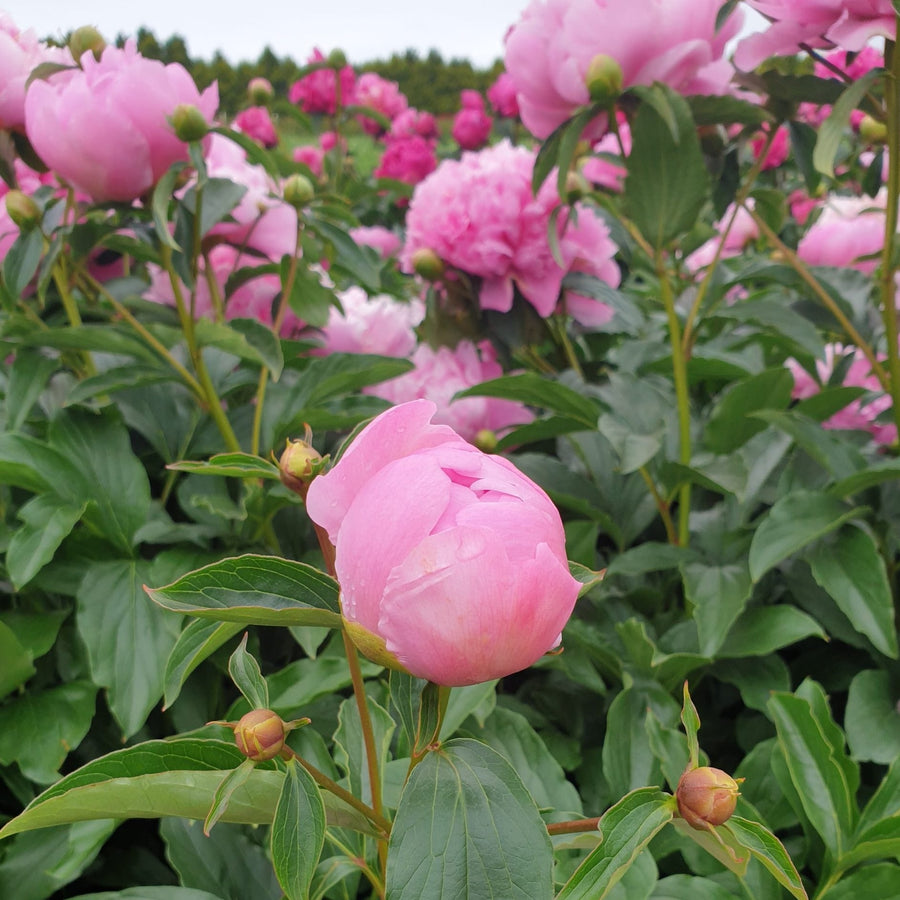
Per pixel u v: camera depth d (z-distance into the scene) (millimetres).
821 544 1598
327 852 1236
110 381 1643
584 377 2617
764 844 750
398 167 5027
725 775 726
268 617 773
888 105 1447
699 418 2084
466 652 690
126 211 1649
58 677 1674
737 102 1639
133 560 1617
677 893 1257
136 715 1421
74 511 1555
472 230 2152
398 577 670
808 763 1355
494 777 759
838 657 1812
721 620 1545
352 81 5008
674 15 1534
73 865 1254
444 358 2221
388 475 723
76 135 1480
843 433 2055
